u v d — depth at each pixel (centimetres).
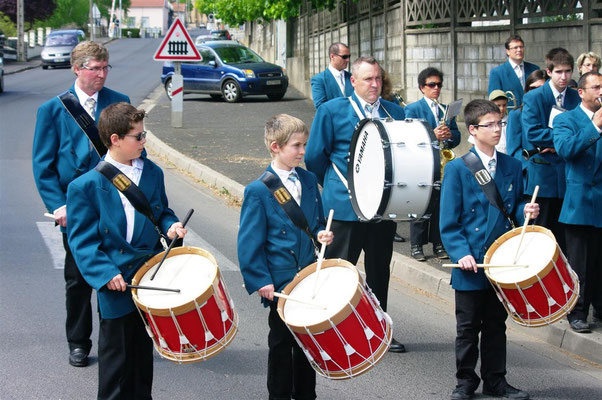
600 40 1067
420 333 730
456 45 1487
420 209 609
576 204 688
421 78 921
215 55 2733
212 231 1088
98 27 9600
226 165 1502
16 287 824
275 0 2792
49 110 628
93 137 629
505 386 584
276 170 518
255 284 506
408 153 601
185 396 591
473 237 575
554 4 1173
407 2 1700
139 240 508
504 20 1336
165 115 2295
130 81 3606
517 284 524
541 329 722
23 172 1457
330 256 679
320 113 676
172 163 1619
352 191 657
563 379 627
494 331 581
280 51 3966
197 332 456
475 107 572
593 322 721
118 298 497
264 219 512
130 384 510
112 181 501
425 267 883
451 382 621
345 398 593
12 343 683
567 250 707
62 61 4531
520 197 584
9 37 5881
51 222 1102
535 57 1237
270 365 522
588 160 688
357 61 671
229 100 2683
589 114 687
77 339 641
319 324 447
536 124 754
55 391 595
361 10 2164
